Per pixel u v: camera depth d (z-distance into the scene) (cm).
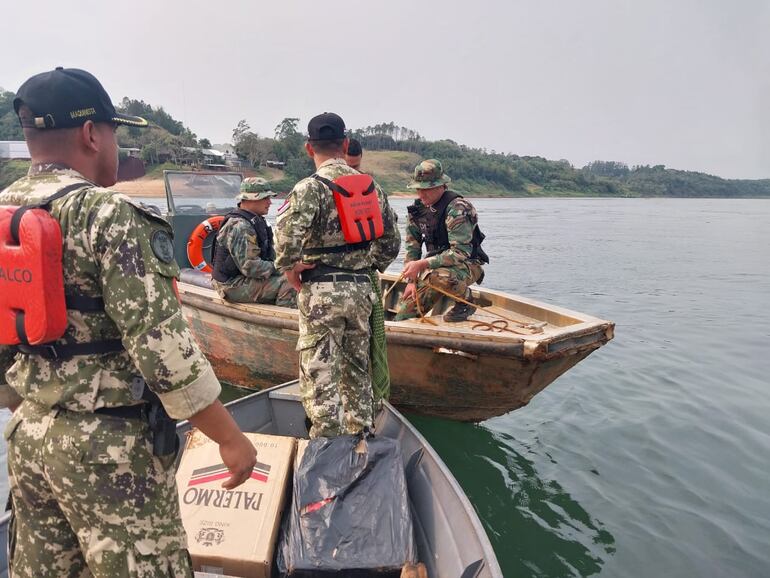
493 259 1511
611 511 362
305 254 292
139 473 136
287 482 254
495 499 379
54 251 123
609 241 2103
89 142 140
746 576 301
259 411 355
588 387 562
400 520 231
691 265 1441
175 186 625
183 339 130
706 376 593
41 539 144
